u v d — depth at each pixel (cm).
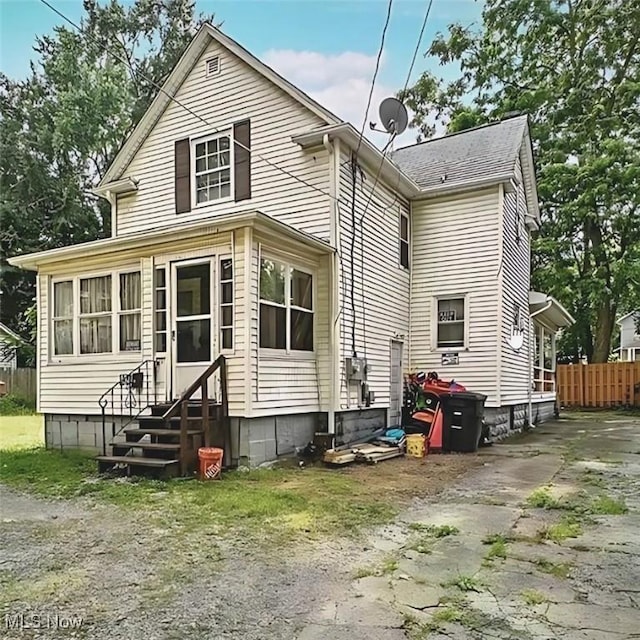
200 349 845
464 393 1027
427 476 755
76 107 2539
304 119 1005
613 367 2083
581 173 2067
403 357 1241
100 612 325
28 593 354
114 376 930
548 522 520
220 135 1106
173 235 844
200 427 771
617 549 440
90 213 2650
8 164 2483
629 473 775
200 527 502
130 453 832
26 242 2530
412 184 1205
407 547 445
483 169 1259
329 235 961
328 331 945
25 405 2077
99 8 2773
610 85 2200
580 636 293
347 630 300
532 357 1520
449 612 322
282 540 464
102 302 956
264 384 813
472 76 2564
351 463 862
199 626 307
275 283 854
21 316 2661
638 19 2108
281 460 845
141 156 1212
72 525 516
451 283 1247
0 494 659
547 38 2331
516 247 1373
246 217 768
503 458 927
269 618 316
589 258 2247
